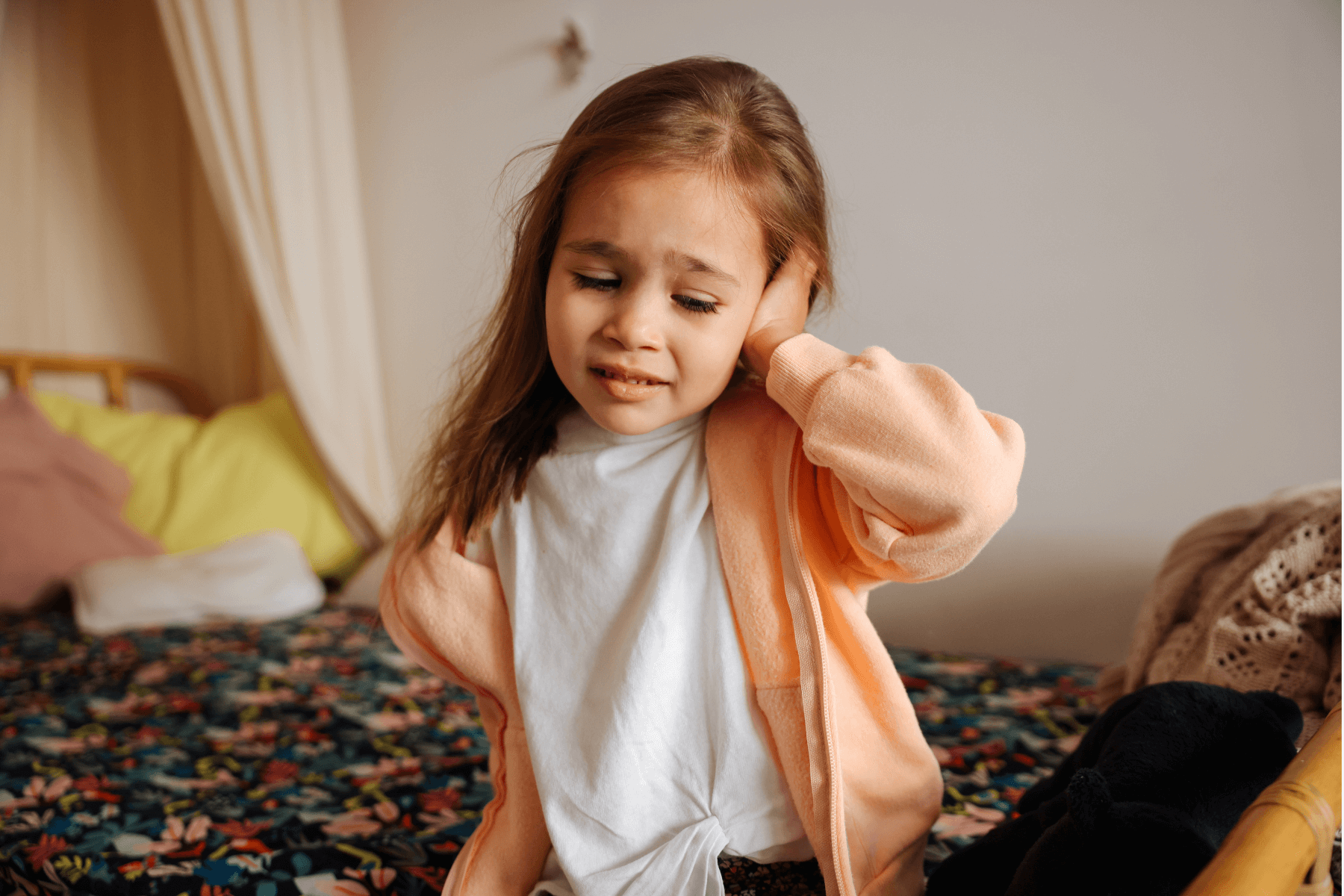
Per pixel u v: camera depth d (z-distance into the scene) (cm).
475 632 80
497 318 86
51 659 198
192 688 179
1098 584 206
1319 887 55
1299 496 145
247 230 262
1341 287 185
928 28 218
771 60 235
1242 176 192
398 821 121
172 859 110
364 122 297
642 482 74
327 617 236
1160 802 67
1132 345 203
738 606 72
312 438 269
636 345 64
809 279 76
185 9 251
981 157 214
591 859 71
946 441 62
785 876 72
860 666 73
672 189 63
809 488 74
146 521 267
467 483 80
